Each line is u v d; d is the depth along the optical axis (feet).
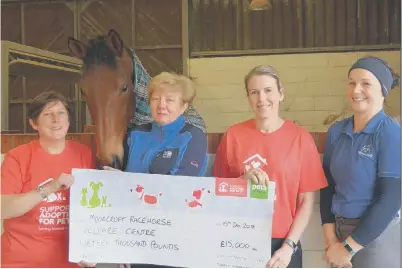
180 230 5.57
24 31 12.78
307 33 12.09
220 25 12.40
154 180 5.58
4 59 8.71
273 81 5.31
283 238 5.37
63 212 5.68
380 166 5.04
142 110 6.37
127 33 12.53
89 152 5.91
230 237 5.47
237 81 12.39
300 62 12.12
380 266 5.26
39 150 5.69
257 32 12.30
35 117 5.64
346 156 5.27
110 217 5.64
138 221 5.62
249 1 12.14
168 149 5.65
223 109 12.44
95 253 5.64
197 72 12.53
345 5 11.83
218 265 5.51
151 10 12.42
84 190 5.63
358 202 5.19
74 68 10.61
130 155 5.77
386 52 11.64
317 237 5.97
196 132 5.73
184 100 5.67
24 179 5.59
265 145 5.35
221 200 5.48
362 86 5.19
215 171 5.71
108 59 6.04
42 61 9.75
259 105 5.32
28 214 5.55
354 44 11.86
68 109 5.76
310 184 5.31
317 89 12.05
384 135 5.08
